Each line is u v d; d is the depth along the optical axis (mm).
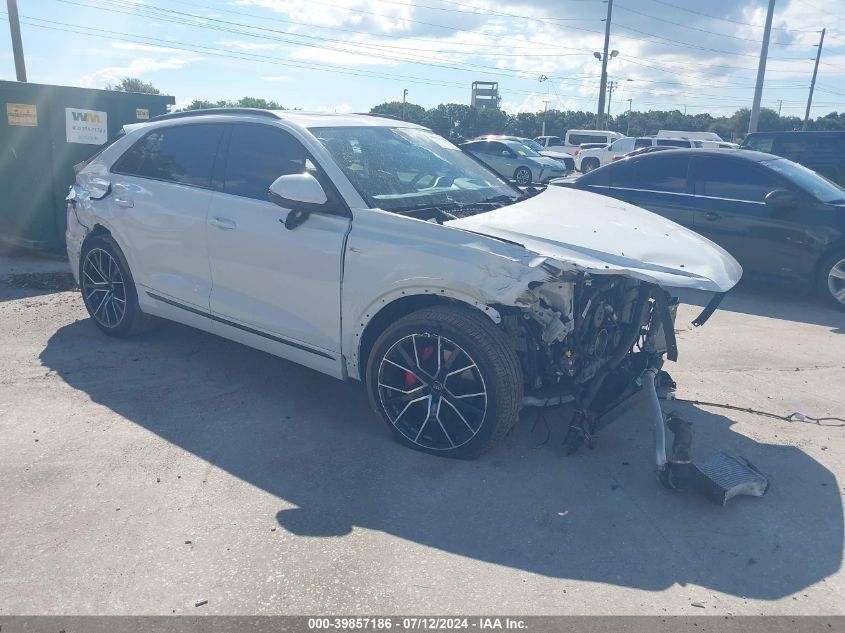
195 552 3092
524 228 4016
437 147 5191
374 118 5234
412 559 3084
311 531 3268
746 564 3105
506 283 3551
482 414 3773
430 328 3791
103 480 3652
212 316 4883
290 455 3977
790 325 6938
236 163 4777
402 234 3904
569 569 3047
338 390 4910
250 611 2746
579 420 3941
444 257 3723
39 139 8195
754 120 31141
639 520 3422
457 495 3600
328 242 4129
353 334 4113
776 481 3822
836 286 7562
